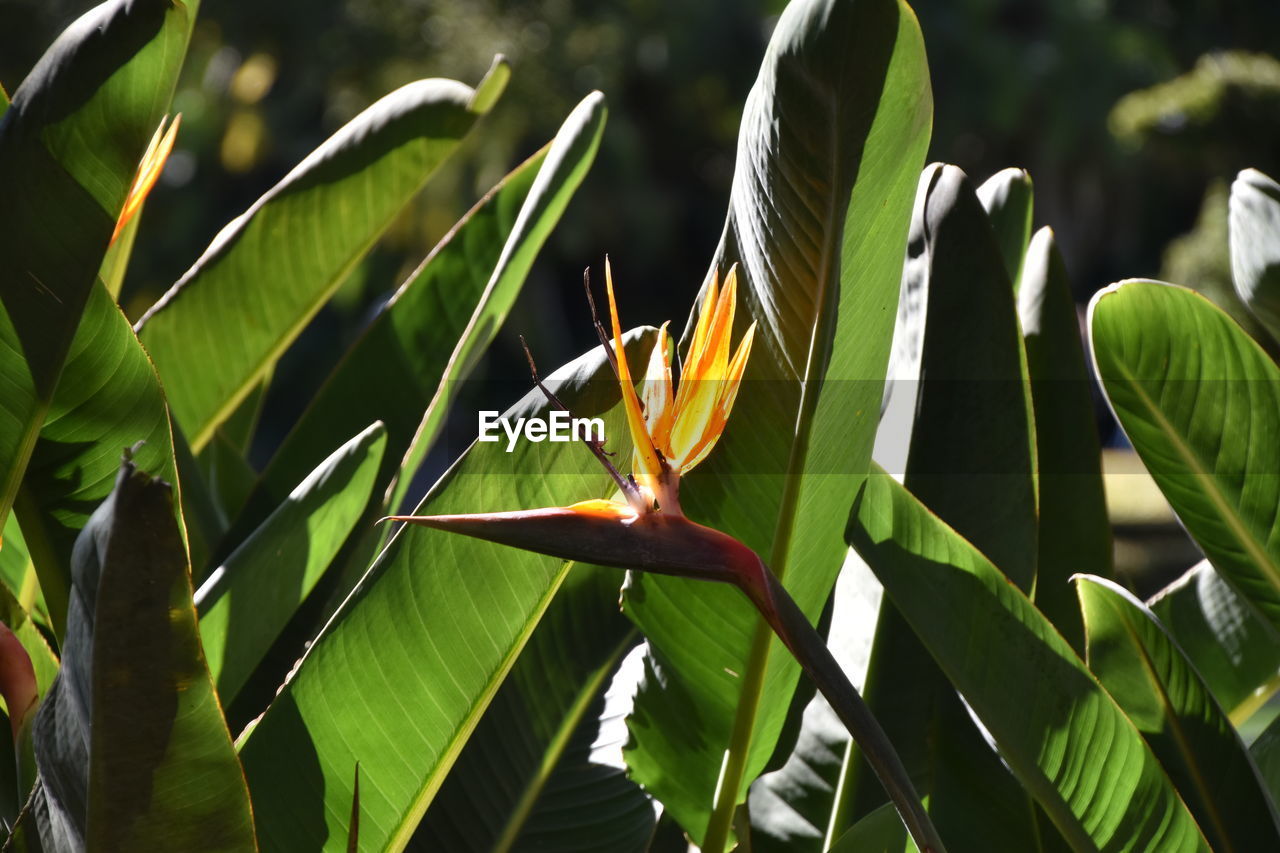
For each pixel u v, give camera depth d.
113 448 2.16
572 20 27.25
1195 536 2.33
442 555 2.04
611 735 2.35
